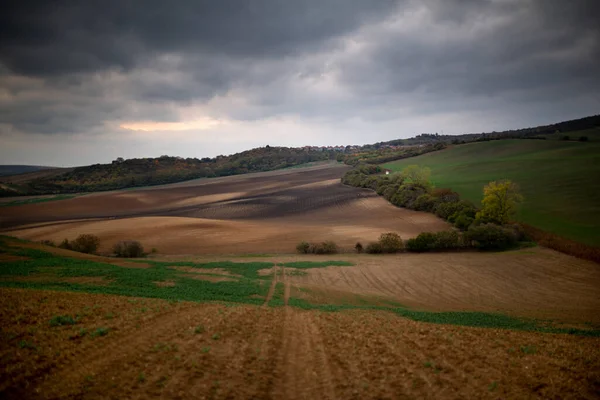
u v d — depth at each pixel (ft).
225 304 81.30
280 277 132.87
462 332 64.13
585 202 228.63
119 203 408.46
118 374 39.55
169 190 500.74
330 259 174.29
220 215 322.96
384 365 47.44
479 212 210.38
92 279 99.66
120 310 63.36
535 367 46.47
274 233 239.91
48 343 45.21
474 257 174.19
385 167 493.36
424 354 51.24
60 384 36.45
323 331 63.87
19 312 54.75
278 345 55.06
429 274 147.43
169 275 115.03
